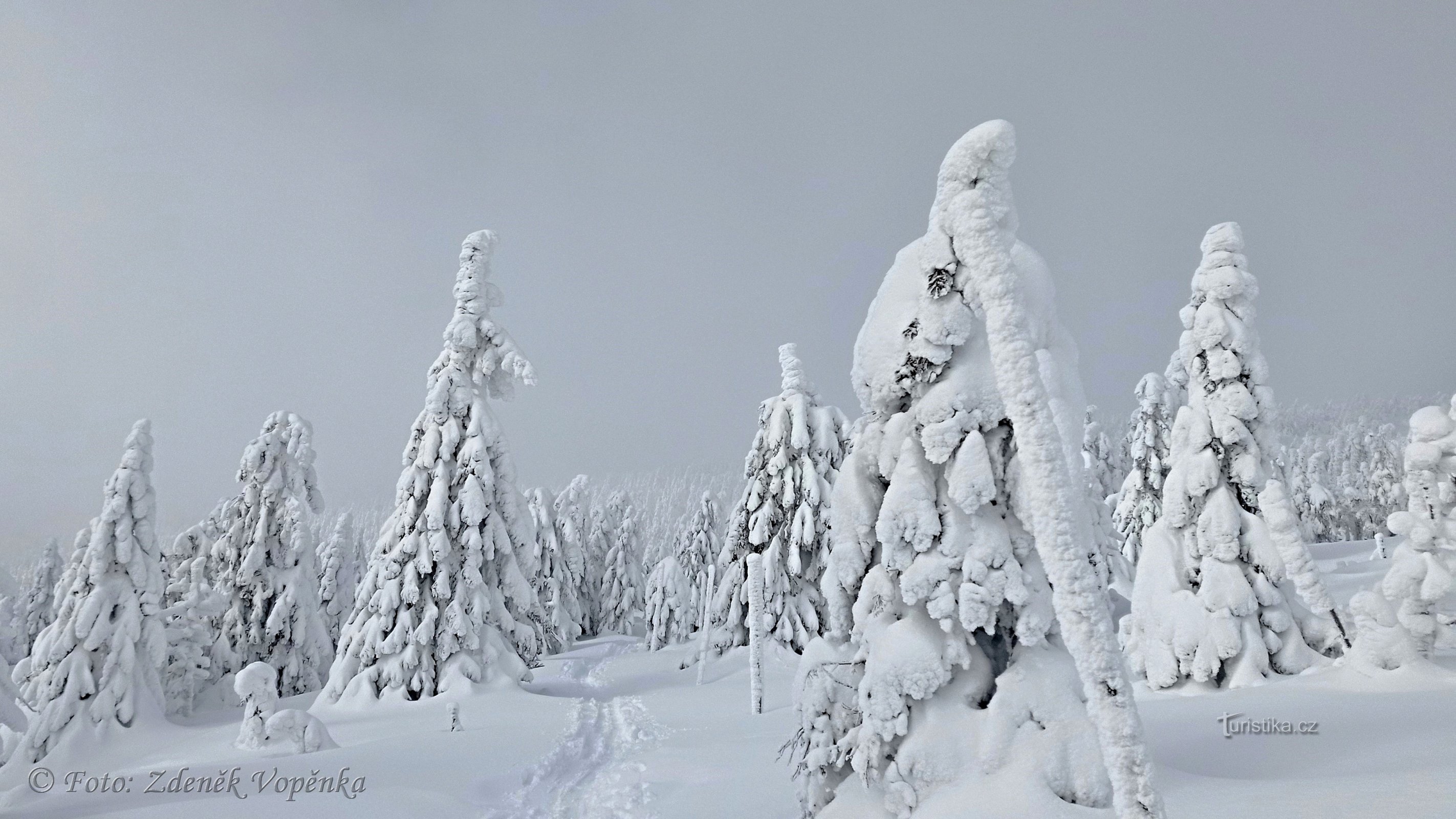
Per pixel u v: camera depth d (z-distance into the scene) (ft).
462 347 74.38
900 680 18.60
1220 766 21.98
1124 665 11.23
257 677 49.01
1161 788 18.54
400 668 64.69
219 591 88.89
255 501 92.17
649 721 55.93
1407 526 35.01
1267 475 44.96
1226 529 43.75
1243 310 46.70
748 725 50.88
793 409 84.02
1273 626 42.04
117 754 60.18
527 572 73.92
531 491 146.61
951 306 19.16
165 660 70.90
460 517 68.64
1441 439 34.81
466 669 65.05
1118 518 109.09
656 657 98.73
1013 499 19.24
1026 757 17.11
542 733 50.03
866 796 19.01
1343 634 37.78
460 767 40.88
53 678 62.85
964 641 18.80
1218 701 34.12
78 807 35.04
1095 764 16.79
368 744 45.96
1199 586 44.57
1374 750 20.72
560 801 36.73
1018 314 12.63
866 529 20.83
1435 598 33.40
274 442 93.97
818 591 81.46
